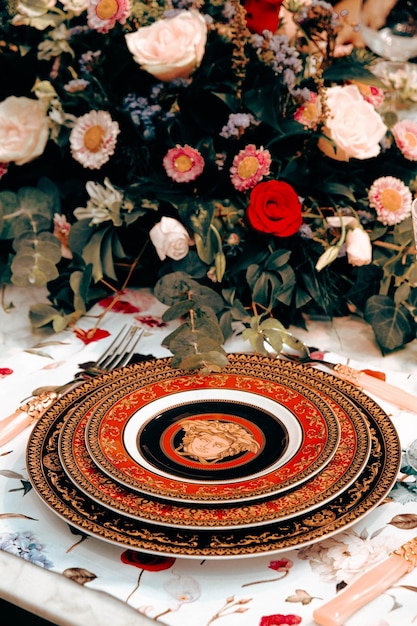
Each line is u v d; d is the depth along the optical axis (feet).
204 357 2.89
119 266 3.94
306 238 3.58
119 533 2.14
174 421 2.66
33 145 3.66
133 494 2.27
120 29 3.59
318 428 2.56
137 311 3.74
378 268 3.63
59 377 3.13
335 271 3.79
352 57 3.86
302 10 3.67
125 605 2.06
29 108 3.63
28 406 2.81
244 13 3.42
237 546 2.09
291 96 3.58
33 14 3.65
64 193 3.87
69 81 3.77
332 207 3.67
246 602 2.06
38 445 2.51
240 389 2.81
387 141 3.72
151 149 3.67
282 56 3.47
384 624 1.97
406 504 2.41
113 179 3.87
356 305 3.67
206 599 2.07
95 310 3.73
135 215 3.59
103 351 3.34
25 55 3.83
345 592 2.03
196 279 3.67
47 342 3.45
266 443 2.55
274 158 3.62
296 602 2.05
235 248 3.57
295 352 3.26
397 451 2.45
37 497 2.46
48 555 2.21
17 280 3.68
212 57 3.57
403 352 3.45
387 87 3.83
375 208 3.61
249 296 3.74
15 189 3.97
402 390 2.97
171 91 3.56
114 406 2.70
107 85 3.61
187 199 3.54
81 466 2.38
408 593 2.06
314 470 2.31
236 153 3.61
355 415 2.61
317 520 2.18
